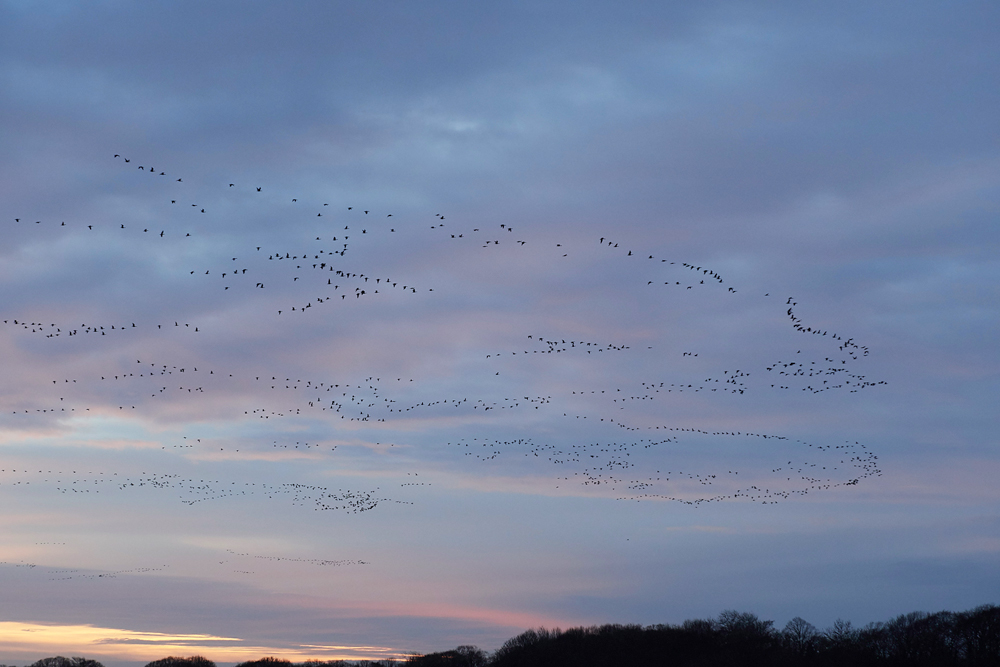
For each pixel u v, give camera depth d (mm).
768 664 131625
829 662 130625
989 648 125938
